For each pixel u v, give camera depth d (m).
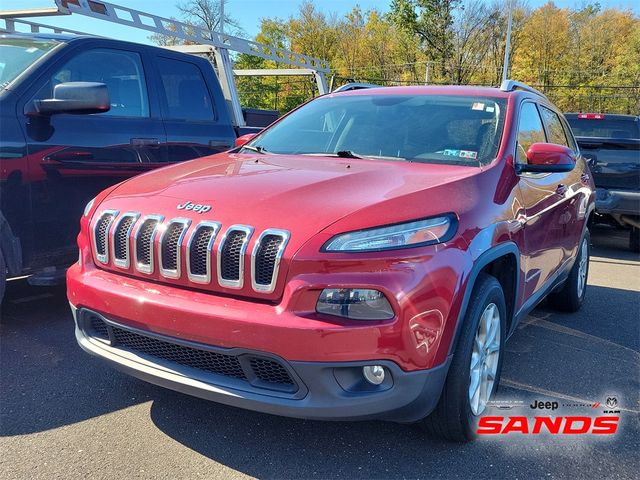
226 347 2.48
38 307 4.93
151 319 2.65
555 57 48.53
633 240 9.20
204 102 5.68
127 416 3.14
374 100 4.27
